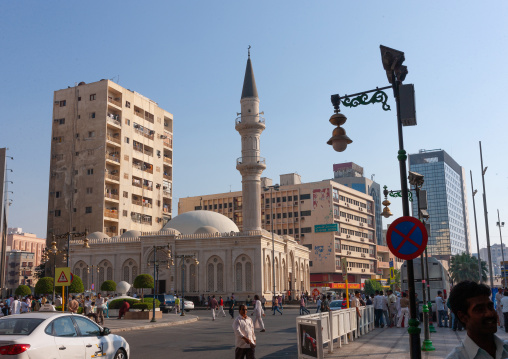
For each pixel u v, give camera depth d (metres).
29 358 9.55
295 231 108.56
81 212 79.75
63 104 84.62
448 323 30.02
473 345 3.58
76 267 75.94
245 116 69.94
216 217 80.94
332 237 104.25
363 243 120.50
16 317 10.68
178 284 69.12
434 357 14.67
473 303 3.55
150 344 20.64
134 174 86.19
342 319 18.16
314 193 107.94
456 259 113.50
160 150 94.19
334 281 104.12
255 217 69.12
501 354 3.51
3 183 49.47
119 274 72.56
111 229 81.56
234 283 66.69
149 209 89.12
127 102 86.62
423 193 20.70
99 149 80.62
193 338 23.44
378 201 158.50
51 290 50.41
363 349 16.88
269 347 19.28
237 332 11.55
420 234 9.94
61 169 82.31
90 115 82.31
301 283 87.38
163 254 70.44
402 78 11.40
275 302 49.00
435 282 30.91
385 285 114.00
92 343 11.40
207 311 56.62
